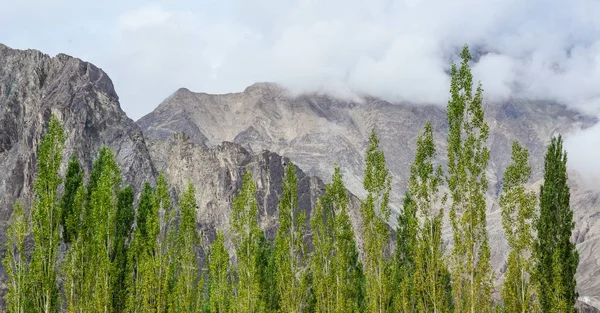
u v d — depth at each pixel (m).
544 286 52.34
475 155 52.66
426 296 53.78
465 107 53.75
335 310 66.94
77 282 65.31
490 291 50.06
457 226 51.75
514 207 54.22
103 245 66.19
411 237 56.25
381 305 62.06
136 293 67.69
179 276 69.25
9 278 64.81
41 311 63.47
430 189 55.31
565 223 53.09
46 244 65.19
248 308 67.62
